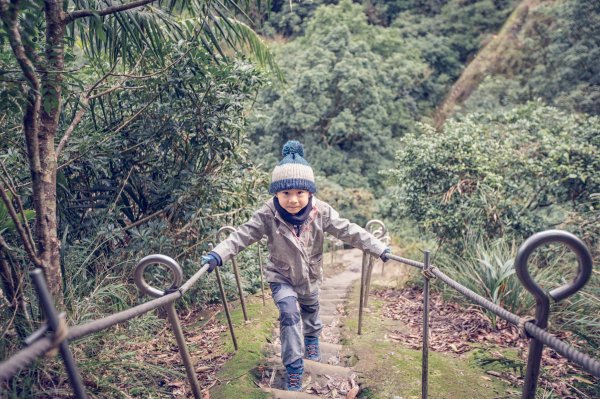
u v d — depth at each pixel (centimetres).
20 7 210
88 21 343
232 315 416
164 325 381
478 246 476
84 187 415
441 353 333
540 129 640
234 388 271
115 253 380
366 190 1465
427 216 605
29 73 224
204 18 340
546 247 523
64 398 234
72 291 287
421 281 523
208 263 254
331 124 1559
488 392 273
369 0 2388
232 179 436
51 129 268
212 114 402
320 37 1683
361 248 284
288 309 275
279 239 282
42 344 106
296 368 271
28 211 281
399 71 1844
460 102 2048
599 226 532
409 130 1861
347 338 372
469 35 2300
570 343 331
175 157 437
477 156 593
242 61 430
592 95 1273
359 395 276
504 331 366
